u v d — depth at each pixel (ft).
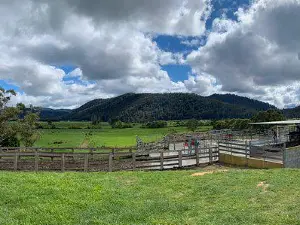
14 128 163.12
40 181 58.59
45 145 254.88
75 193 52.08
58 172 77.92
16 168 82.99
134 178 66.85
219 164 97.60
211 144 132.26
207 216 38.75
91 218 40.81
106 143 248.11
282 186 51.19
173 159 90.12
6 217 40.16
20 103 168.04
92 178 65.62
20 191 51.55
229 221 35.86
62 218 40.78
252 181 57.41
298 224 33.04
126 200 49.14
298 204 40.34
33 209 43.86
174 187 57.36
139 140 157.58
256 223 34.42
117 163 85.46
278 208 39.50
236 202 44.93
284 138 140.87
